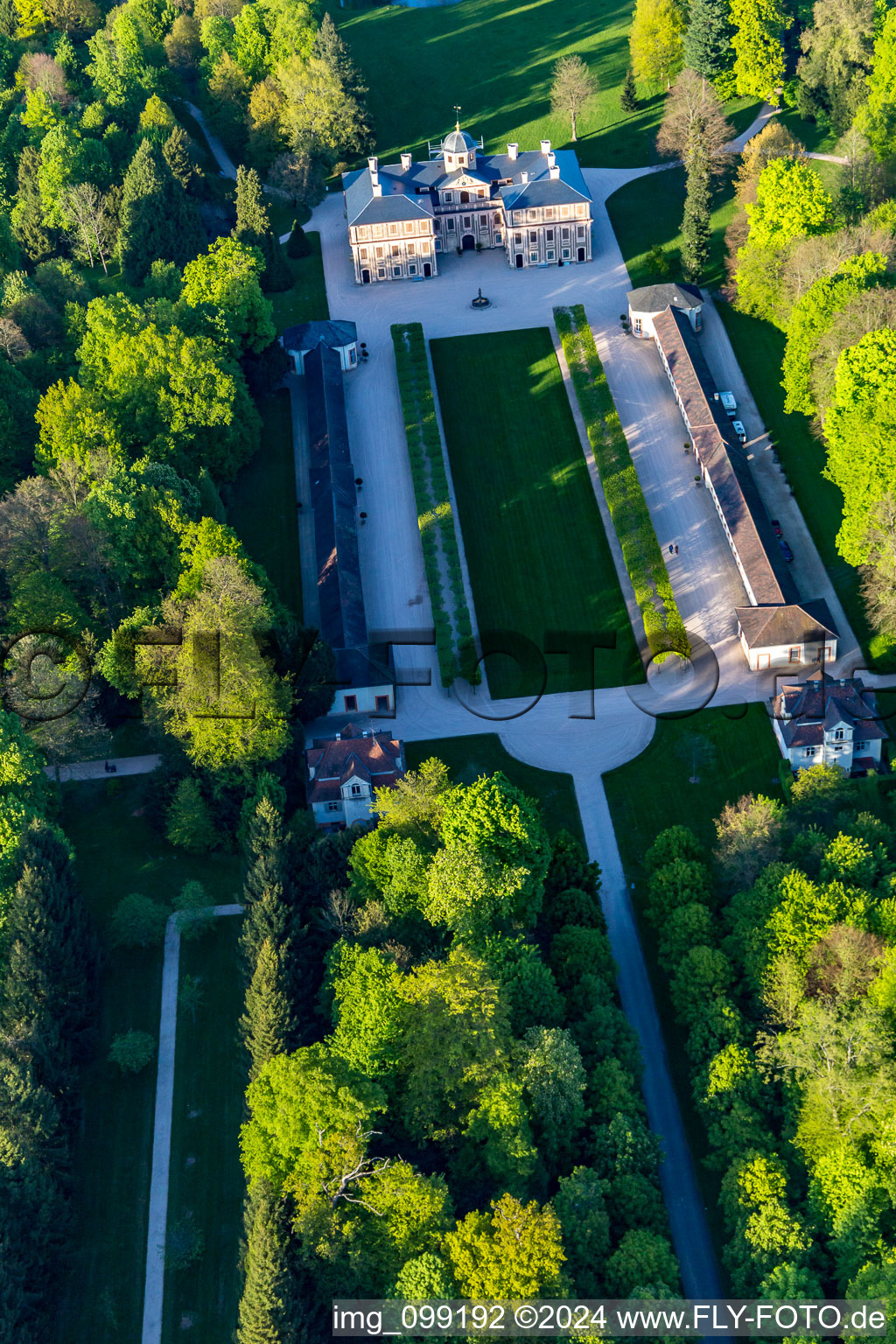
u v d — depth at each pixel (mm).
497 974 134000
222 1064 144125
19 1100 127688
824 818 157375
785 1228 120375
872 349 183375
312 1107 120375
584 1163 127938
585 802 169375
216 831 161375
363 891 144750
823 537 196875
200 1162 137125
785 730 169250
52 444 191500
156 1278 129750
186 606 165500
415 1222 118125
